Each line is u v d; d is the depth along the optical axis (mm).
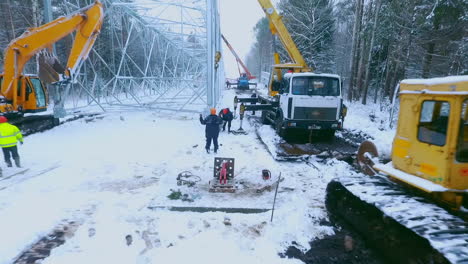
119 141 10508
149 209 5398
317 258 4051
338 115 10039
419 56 20203
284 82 10977
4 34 23328
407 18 17578
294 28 30750
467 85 3094
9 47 10938
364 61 24359
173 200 5730
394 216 3418
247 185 6602
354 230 4480
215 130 9078
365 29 21828
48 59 11758
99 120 14578
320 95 9969
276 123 11680
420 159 3797
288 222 4965
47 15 12953
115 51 25703
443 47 16875
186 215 5227
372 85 28156
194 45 23219
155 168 7715
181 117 15859
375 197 3959
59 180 6773
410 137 3977
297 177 7215
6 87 11258
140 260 3949
